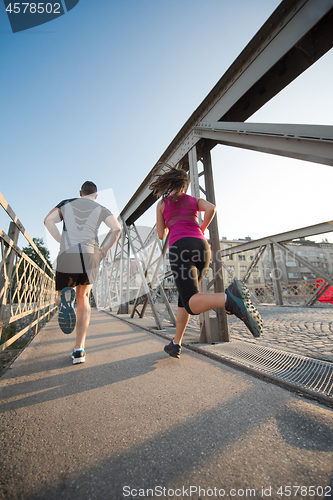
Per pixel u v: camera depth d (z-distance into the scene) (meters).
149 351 2.24
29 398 1.30
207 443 0.88
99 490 0.68
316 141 1.54
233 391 1.33
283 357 1.87
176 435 0.94
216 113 2.60
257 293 10.54
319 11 1.64
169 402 1.21
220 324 2.52
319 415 1.06
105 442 0.90
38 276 3.83
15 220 2.17
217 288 2.58
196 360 1.93
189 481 0.71
